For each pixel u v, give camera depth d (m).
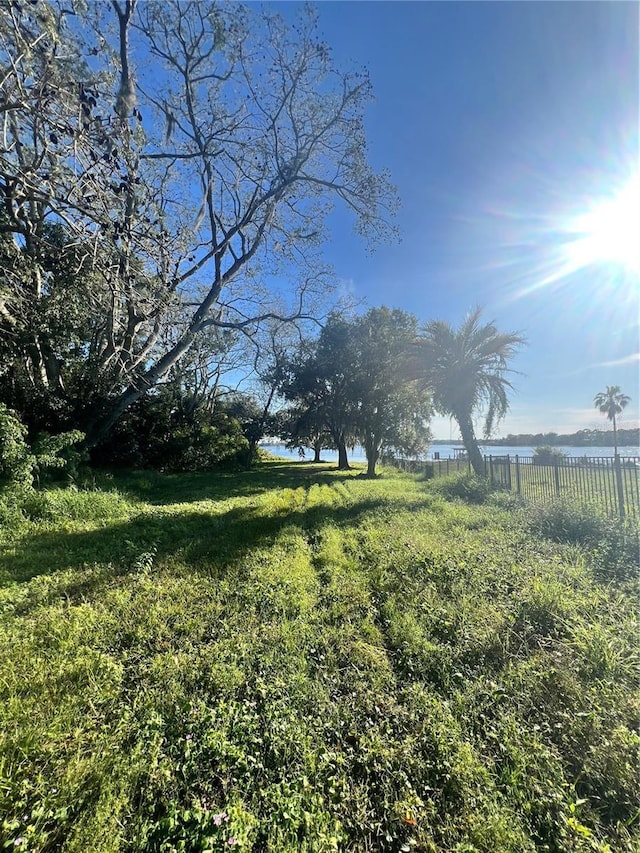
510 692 2.73
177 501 12.48
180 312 9.20
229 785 2.03
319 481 18.78
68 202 5.43
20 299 8.35
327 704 2.61
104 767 2.10
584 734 2.35
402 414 23.16
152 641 3.41
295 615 3.87
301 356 25.84
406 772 2.12
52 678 2.84
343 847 1.77
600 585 4.26
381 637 3.51
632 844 1.76
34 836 1.74
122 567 5.29
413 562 5.18
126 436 19.08
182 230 8.78
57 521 7.85
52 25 5.76
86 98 5.22
